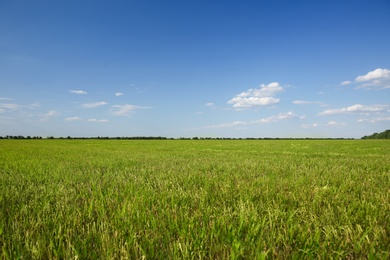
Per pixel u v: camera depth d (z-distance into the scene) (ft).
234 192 16.33
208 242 8.63
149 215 10.97
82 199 14.99
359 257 7.68
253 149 97.35
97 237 8.84
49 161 41.52
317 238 8.46
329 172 25.80
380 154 64.85
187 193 15.53
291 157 52.47
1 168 32.14
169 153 68.18
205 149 96.58
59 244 8.00
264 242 8.16
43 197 15.16
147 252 7.89
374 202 13.33
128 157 51.19
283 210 11.83
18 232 9.02
